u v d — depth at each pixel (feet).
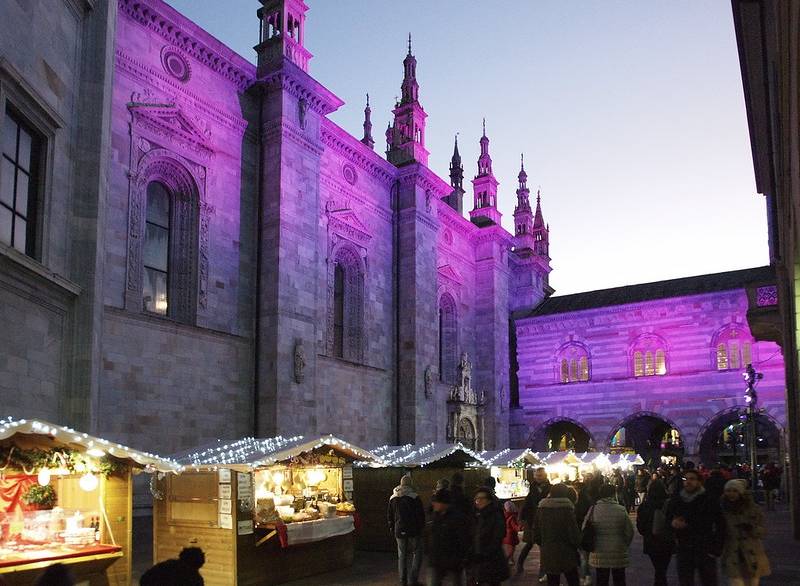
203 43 118.42
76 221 73.10
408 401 160.56
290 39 132.26
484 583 40.73
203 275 115.65
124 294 102.53
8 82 59.31
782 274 85.61
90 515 46.39
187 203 116.47
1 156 58.49
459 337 192.85
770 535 90.07
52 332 67.56
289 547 60.49
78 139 74.74
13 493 44.06
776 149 58.08
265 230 126.00
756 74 62.90
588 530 44.04
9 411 59.31
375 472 80.59
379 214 164.55
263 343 122.31
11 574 39.65
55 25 70.03
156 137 110.73
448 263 191.21
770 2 45.24
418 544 55.77
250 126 128.67
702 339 185.26
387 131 186.50
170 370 107.34
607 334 198.59
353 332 153.58
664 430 223.71
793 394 89.66
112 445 44.80
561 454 119.24
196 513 57.62
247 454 59.52
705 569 40.81
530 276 227.61
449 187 180.34
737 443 209.97
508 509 65.16
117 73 105.60
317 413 136.67
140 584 22.36
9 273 58.39
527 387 208.13
